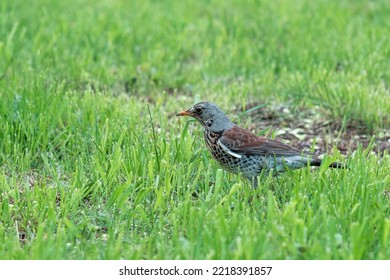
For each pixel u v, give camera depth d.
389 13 22.98
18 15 21.39
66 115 14.31
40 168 12.65
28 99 14.47
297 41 19.92
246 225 9.65
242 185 11.43
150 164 11.52
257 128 15.22
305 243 9.47
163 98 16.22
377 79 17.12
